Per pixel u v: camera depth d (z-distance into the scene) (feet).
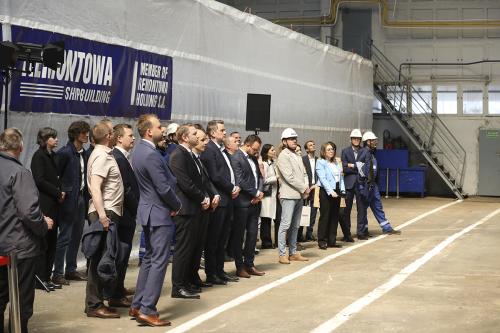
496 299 25.57
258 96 40.45
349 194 41.16
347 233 41.32
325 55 61.26
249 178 29.53
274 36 50.78
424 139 78.95
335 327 21.50
